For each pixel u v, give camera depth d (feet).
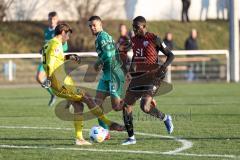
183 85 185.16
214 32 253.03
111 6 239.50
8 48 221.87
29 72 195.21
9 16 231.50
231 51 195.52
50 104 125.39
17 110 117.60
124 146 72.38
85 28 222.07
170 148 70.59
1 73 193.26
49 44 74.13
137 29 75.92
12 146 72.74
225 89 168.45
